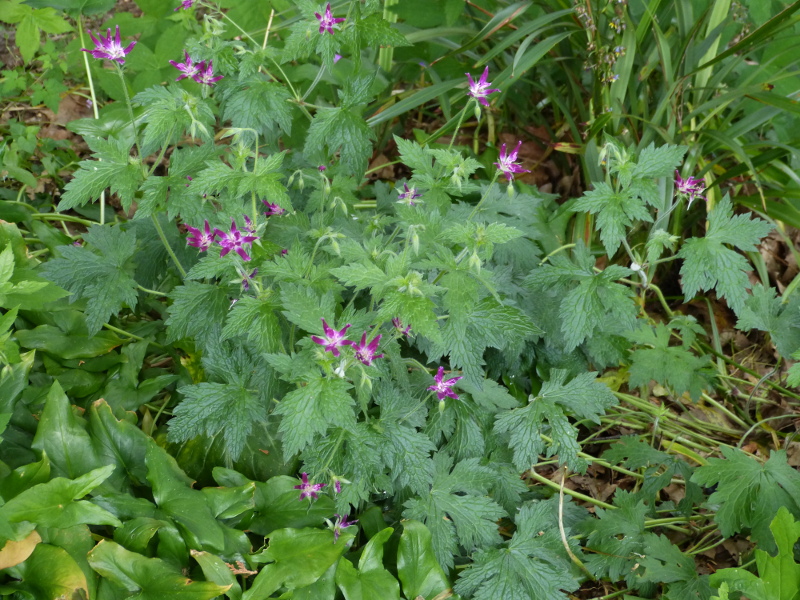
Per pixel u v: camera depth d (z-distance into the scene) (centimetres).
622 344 68
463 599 55
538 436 58
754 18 79
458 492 63
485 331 54
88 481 46
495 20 80
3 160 80
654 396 80
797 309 72
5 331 50
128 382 62
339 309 53
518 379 69
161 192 53
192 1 61
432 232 55
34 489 44
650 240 58
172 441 53
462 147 85
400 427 54
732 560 64
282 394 55
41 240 69
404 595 54
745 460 60
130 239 59
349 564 51
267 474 58
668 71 79
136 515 49
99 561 46
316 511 54
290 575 48
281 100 60
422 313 45
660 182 80
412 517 55
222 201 53
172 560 48
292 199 69
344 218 64
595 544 61
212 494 52
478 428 60
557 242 80
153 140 55
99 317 57
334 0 80
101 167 53
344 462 52
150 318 73
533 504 59
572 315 59
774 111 80
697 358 70
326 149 70
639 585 59
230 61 59
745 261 56
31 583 44
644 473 69
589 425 75
